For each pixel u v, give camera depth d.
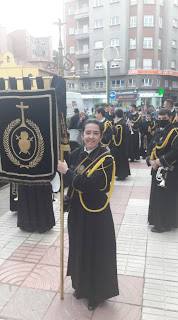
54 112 2.49
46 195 4.27
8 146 2.69
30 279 3.24
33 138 2.59
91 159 2.53
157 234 4.30
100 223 2.59
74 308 2.78
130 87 34.09
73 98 14.12
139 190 6.43
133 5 32.41
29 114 2.55
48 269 3.43
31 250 3.88
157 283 3.13
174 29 34.72
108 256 2.64
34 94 2.50
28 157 2.65
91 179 2.44
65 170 2.55
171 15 33.66
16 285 3.14
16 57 41.34
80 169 2.56
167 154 4.00
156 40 33.22
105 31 34.22
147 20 32.56
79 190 2.50
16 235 4.32
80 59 37.59
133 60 33.56
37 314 2.71
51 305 2.83
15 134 2.63
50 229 4.50
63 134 2.54
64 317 2.67
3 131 2.67
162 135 4.15
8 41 40.72
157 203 4.26
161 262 3.54
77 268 2.68
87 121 2.57
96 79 36.41
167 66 34.88
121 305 2.81
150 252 3.78
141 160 10.22
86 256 2.64
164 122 4.09
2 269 3.44
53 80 2.52
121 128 6.96
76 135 6.99
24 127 2.59
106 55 10.02
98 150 2.57
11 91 2.55
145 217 4.91
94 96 35.69
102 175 2.46
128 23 33.06
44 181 2.68
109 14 33.53
